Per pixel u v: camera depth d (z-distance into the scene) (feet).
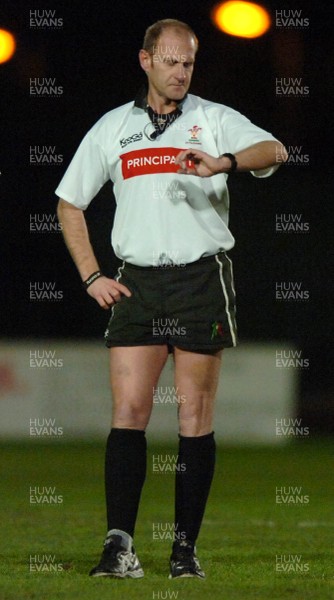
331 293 260.21
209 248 61.41
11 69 255.09
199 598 54.24
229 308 61.82
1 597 54.34
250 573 64.13
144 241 61.46
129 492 61.21
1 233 260.21
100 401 196.34
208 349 61.16
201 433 62.08
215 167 57.52
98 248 252.42
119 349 62.28
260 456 163.63
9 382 197.47
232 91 252.62
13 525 89.66
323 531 87.45
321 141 263.08
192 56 61.31
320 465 150.00
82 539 81.15
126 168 62.13
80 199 64.49
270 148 59.21
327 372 255.50
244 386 195.21
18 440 189.67
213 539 82.23
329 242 261.24
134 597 54.19
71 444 182.29
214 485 125.59
